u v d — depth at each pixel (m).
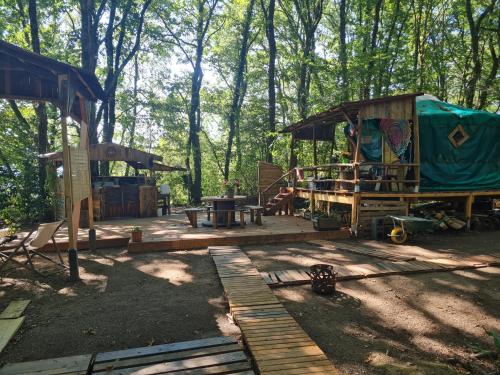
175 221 11.14
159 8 18.84
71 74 5.34
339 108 8.99
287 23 21.56
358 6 19.27
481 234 9.18
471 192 9.65
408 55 17.55
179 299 4.78
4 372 2.98
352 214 8.80
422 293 5.02
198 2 20.22
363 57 14.62
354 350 3.48
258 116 20.45
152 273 5.91
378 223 8.59
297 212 13.23
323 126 13.11
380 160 10.22
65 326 3.99
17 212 11.82
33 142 13.94
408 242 8.19
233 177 21.45
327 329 3.91
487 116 10.27
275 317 4.00
